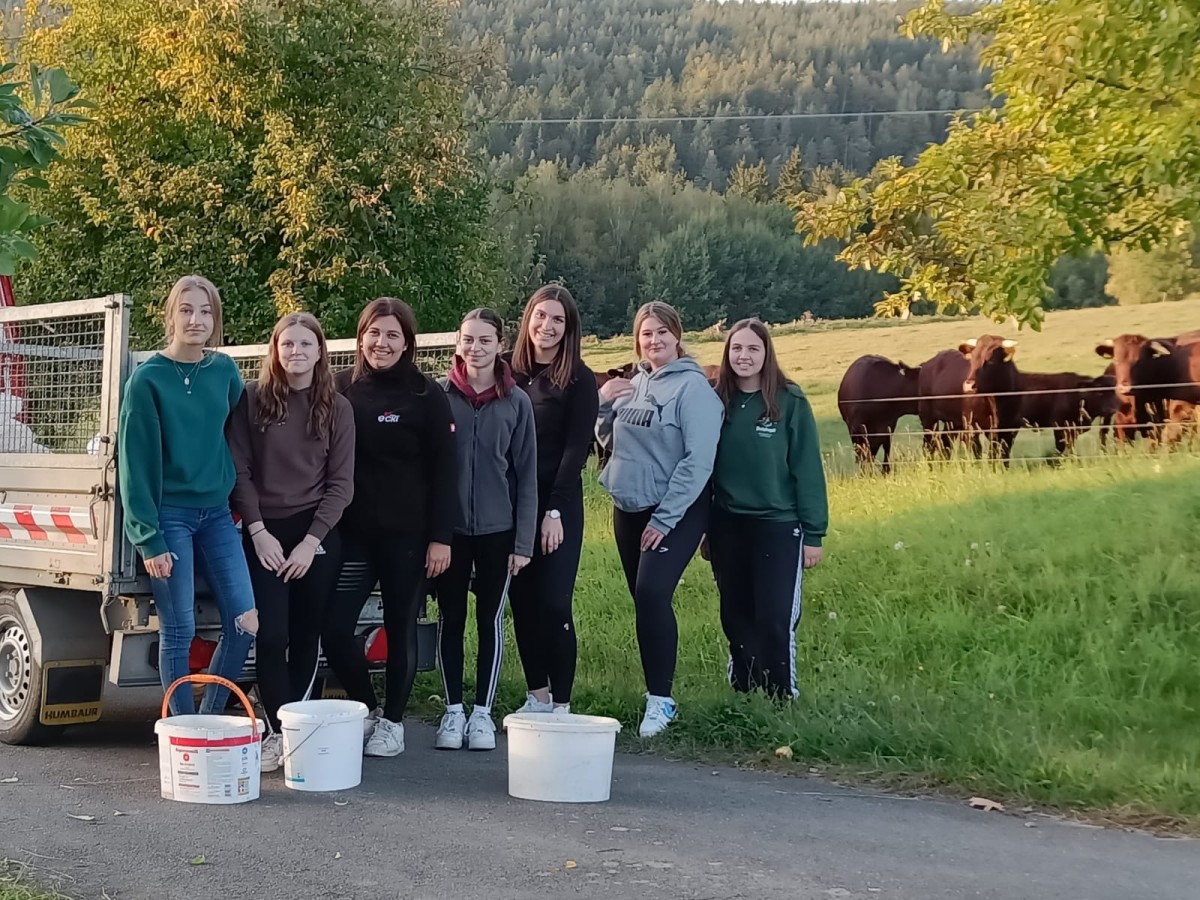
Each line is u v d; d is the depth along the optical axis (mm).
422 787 5855
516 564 6652
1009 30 10922
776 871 4562
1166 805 5371
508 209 23391
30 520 6777
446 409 6367
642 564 6988
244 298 18766
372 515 6309
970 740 6258
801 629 9016
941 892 4344
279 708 6059
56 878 4441
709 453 6887
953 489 11969
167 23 19078
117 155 19219
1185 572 8859
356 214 18562
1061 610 8617
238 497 6086
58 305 6625
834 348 28859
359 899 4246
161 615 5941
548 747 5555
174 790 5559
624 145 77312
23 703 6852
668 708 6977
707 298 50719
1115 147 9047
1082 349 24047
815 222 11062
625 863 4645
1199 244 26656
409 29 19609
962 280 10586
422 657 7281
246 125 19125
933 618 8766
